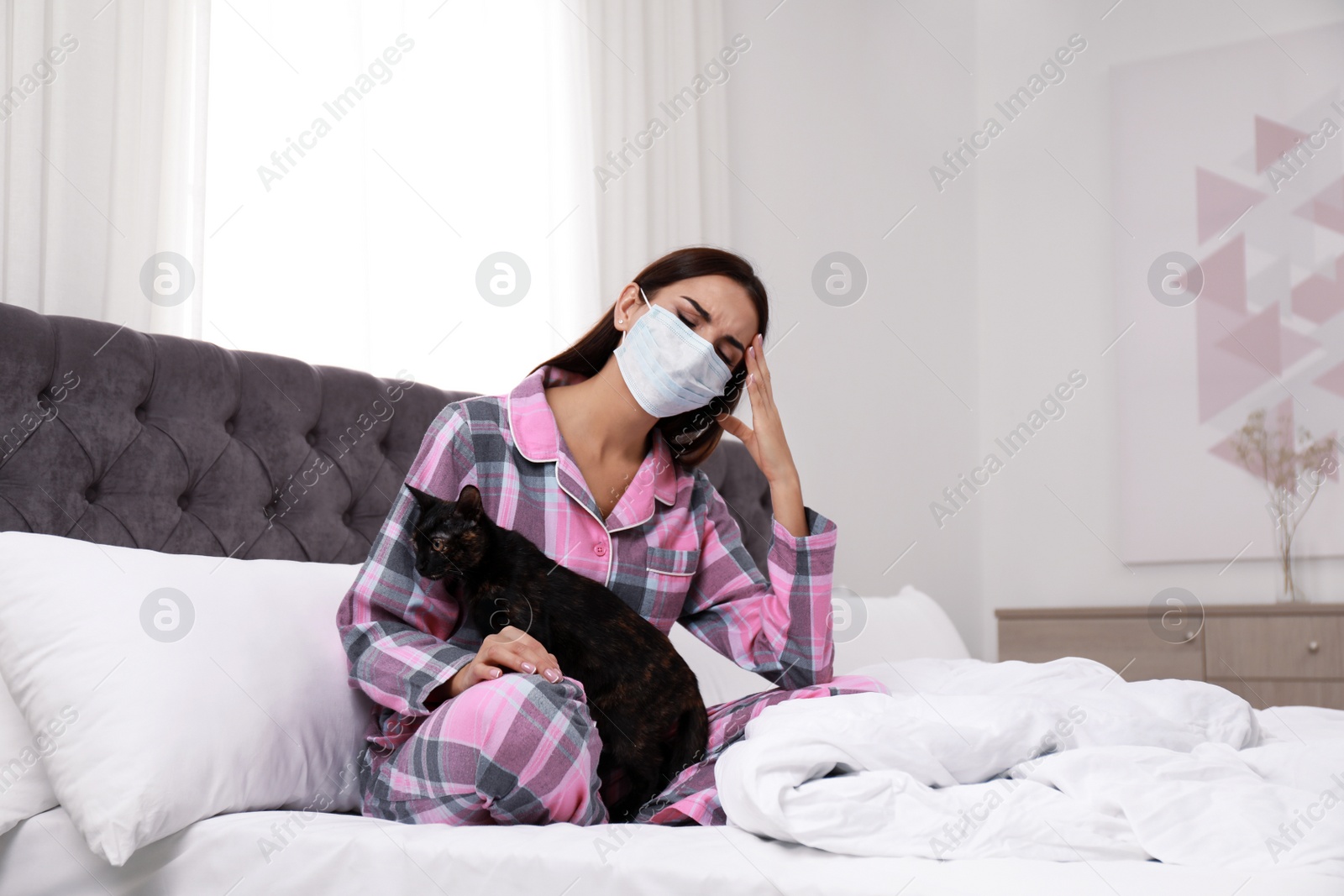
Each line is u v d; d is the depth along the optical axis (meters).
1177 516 3.97
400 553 1.36
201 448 1.78
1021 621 3.82
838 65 3.93
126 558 1.34
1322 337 3.76
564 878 1.00
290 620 1.42
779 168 3.65
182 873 1.17
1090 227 4.25
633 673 1.33
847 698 1.27
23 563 1.28
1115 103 4.21
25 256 1.76
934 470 4.18
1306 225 3.82
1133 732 1.30
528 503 1.45
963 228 4.42
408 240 2.48
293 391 1.97
